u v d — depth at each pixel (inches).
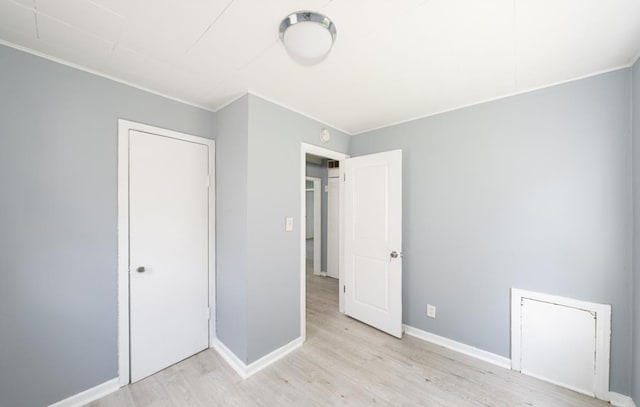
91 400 68.5
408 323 105.7
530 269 78.8
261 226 84.0
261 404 67.4
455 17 49.4
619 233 66.4
